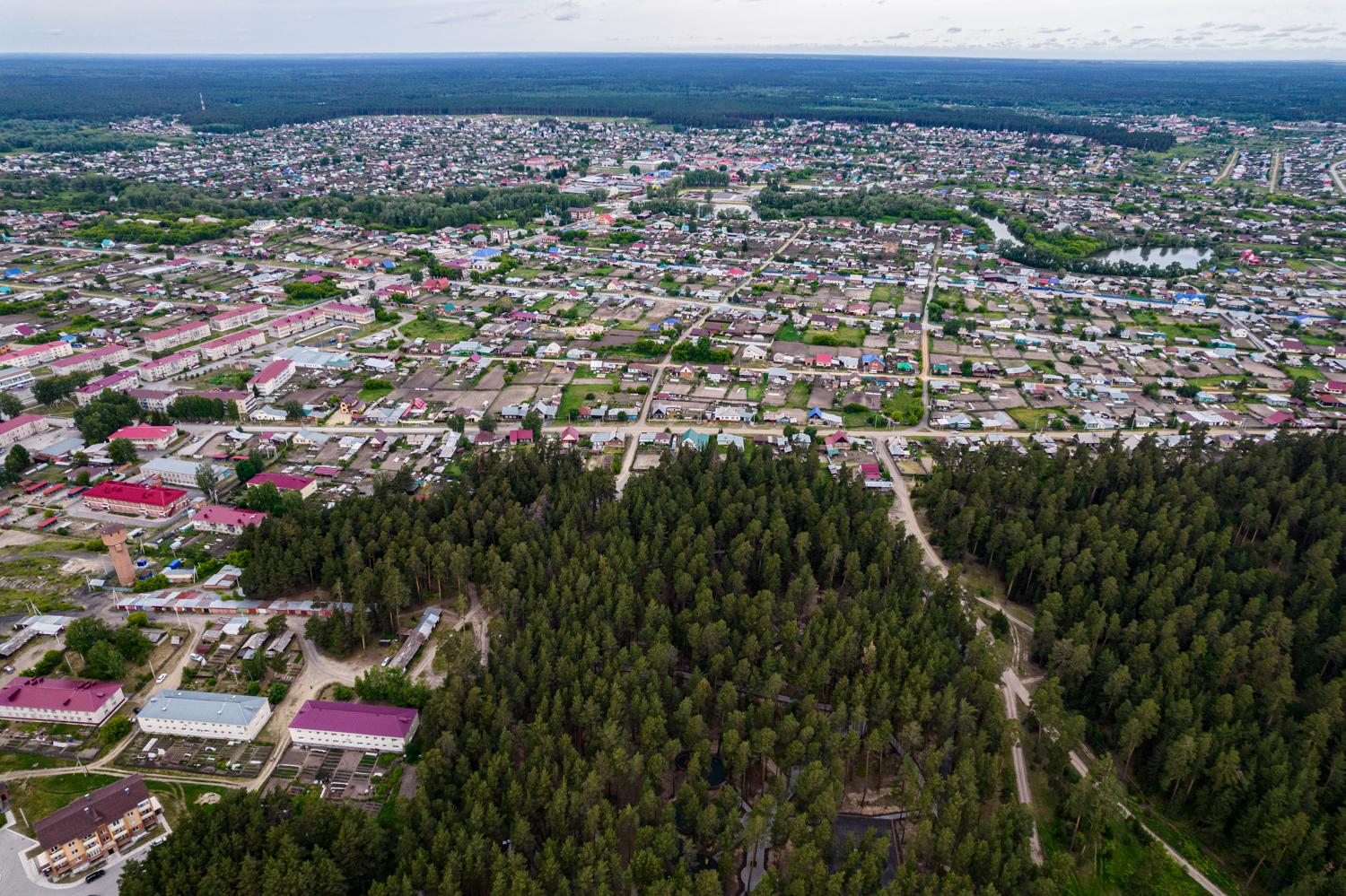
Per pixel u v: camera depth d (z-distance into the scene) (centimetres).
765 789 17838
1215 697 19500
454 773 16712
